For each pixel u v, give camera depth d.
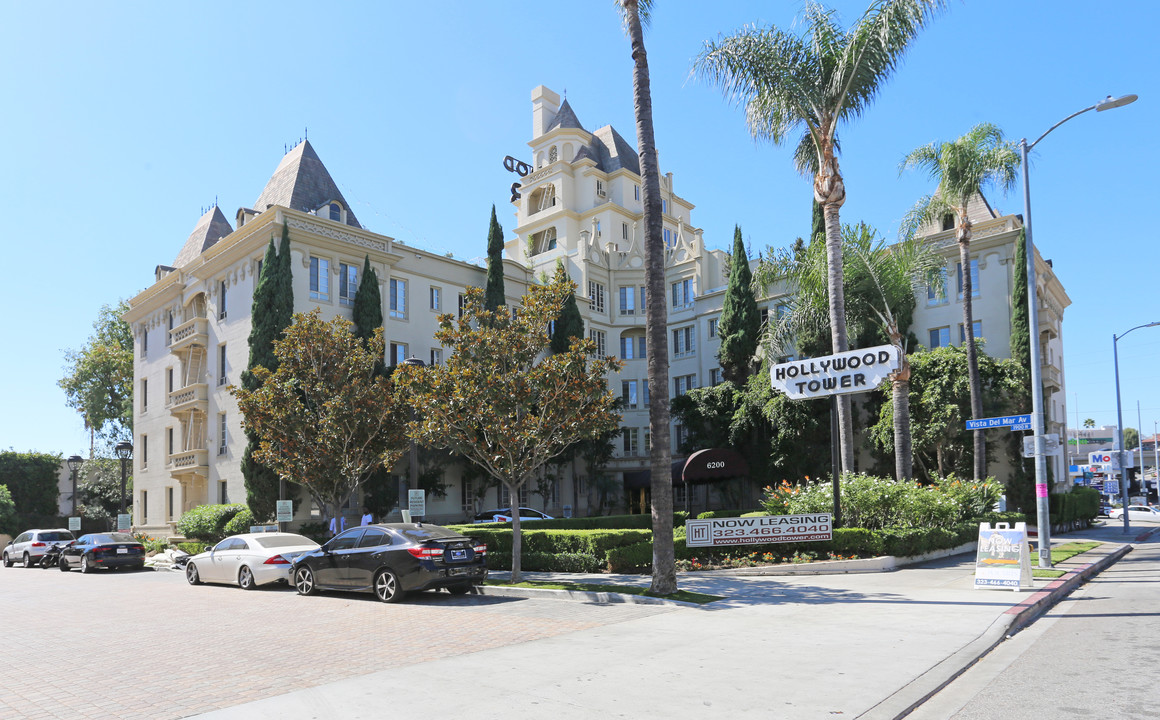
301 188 36.03
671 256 48.91
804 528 18.25
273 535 19.75
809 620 11.41
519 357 17.47
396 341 35.97
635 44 15.55
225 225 43.16
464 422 17.06
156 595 18.17
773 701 7.04
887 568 17.28
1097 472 79.38
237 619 13.42
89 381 58.28
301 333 25.48
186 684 8.35
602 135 60.16
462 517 37.53
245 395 24.75
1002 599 13.04
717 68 22.17
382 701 7.29
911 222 29.48
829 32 22.08
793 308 28.17
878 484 19.98
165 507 40.44
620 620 11.84
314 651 10.02
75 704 7.64
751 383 37.84
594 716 6.66
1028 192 17.88
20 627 13.39
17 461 53.38
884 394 34.62
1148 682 7.62
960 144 27.98
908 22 20.83
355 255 34.72
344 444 24.98
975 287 36.22
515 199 61.97
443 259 39.16
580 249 47.66
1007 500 32.59
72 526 36.16
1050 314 38.09
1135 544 28.83
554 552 19.14
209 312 36.34
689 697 7.21
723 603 13.25
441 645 10.15
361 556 15.70
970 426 19.30
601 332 47.69
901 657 8.80
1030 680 7.88
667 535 14.14
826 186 22.91
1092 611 12.48
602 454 40.66
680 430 45.94
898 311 31.06
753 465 37.66
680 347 47.44
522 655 9.29
